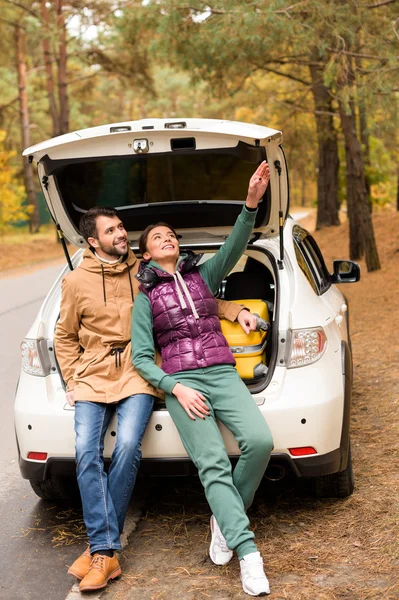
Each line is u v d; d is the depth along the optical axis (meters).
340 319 4.25
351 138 12.09
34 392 3.70
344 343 4.03
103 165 3.94
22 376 3.84
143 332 3.55
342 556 3.25
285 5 7.94
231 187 4.14
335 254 16.97
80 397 3.50
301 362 3.58
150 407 3.46
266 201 4.00
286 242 4.32
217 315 3.68
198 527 3.71
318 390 3.52
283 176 3.86
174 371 3.50
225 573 3.21
